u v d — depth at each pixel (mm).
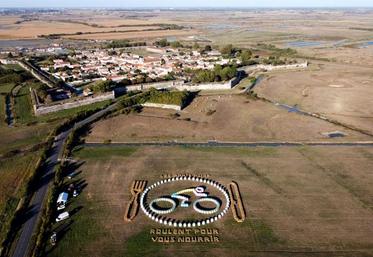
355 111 134750
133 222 69188
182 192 79125
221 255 60594
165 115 131375
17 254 60719
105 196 77938
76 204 74875
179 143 106812
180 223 68312
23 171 89188
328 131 115250
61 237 65000
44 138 110438
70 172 88375
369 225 67750
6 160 94938
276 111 135000
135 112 134125
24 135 112938
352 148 102250
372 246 62156
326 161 94000
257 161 94312
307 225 67875
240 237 64938
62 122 123125
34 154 98500
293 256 60000
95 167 91188
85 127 118562
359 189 80250
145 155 98438
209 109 138250
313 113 133250
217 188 81062
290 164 92375
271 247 62250
